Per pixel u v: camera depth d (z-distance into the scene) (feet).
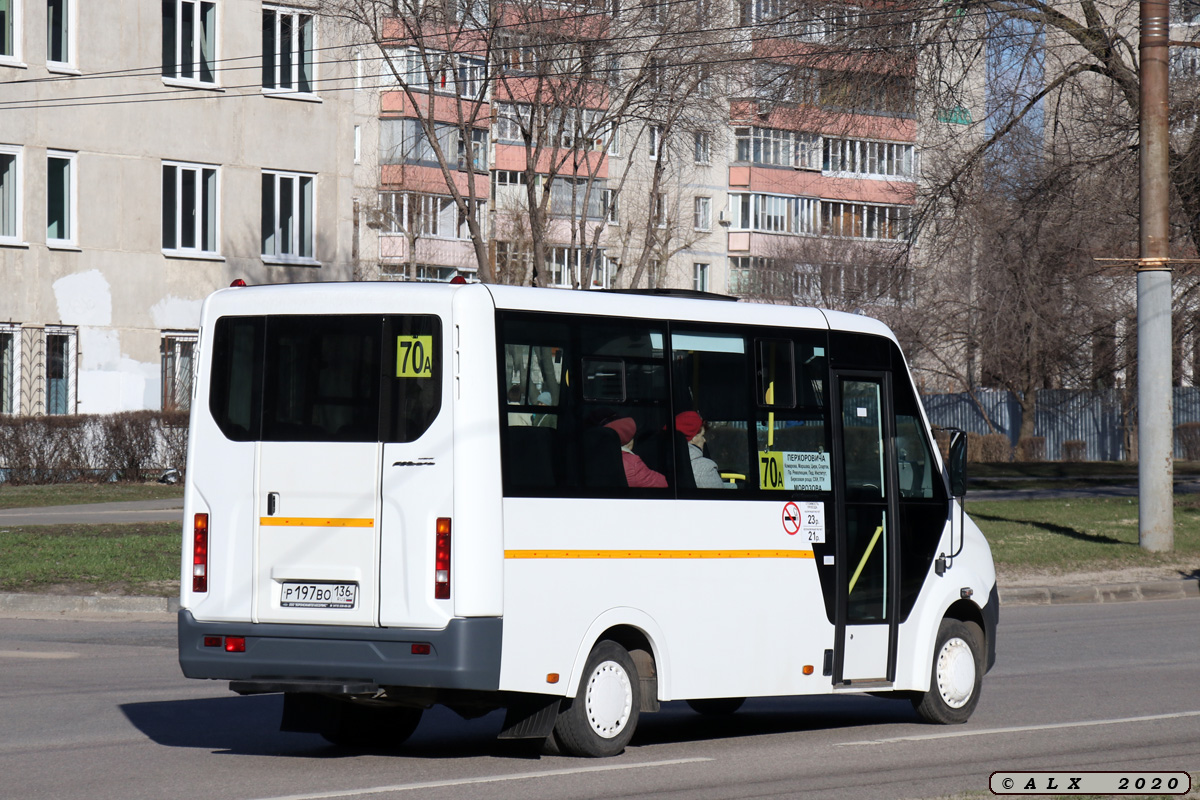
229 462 67.56
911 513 81.61
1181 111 210.18
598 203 494.18
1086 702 88.02
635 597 69.36
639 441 70.44
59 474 271.69
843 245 466.29
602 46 291.99
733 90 286.25
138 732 76.13
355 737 73.41
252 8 316.81
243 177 316.81
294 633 65.36
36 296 288.30
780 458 76.07
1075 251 246.06
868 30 211.20
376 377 65.51
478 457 63.93
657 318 71.77
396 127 444.55
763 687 74.13
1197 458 432.66
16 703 84.64
